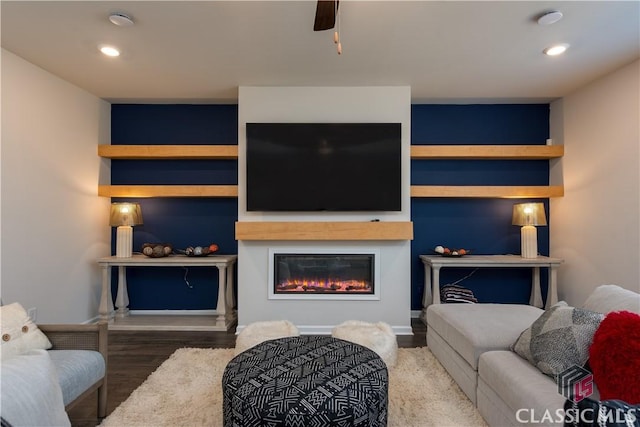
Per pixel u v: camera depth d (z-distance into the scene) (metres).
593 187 3.58
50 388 1.32
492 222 4.33
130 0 2.21
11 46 2.80
